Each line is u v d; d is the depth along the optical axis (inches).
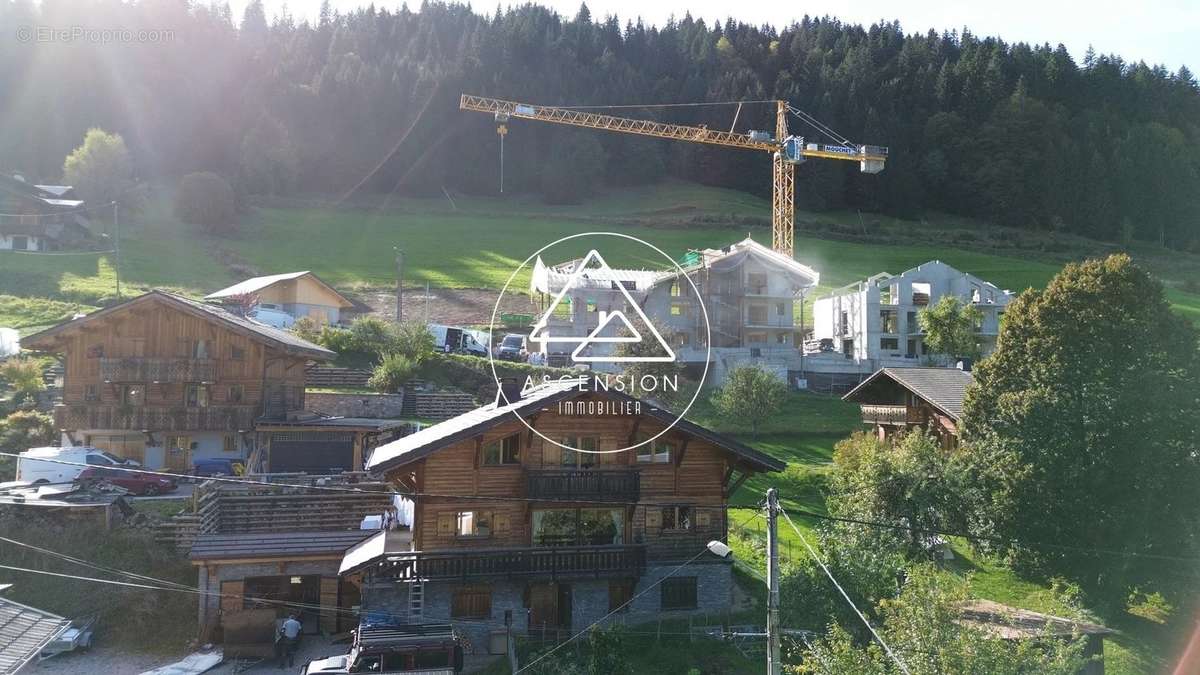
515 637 1171.3
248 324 1977.1
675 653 1105.4
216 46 7377.0
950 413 1713.8
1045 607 1038.4
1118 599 1294.3
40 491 1441.9
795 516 1711.4
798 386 3068.4
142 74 6619.1
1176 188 7121.1
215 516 1419.8
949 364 3127.5
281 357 1996.8
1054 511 1307.8
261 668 1128.2
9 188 4153.5
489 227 6107.3
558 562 1162.0
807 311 4347.9
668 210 7047.2
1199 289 5290.4
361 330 2787.9
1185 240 6973.4
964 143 7721.5
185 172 6446.9
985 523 1368.1
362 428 1856.5
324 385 2455.7
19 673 1094.4
